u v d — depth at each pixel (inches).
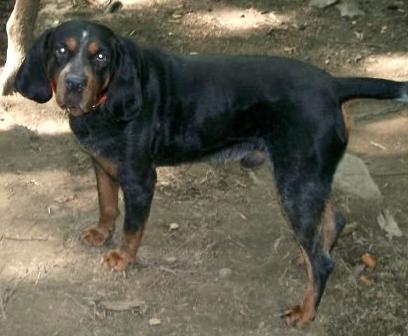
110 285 106.8
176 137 103.7
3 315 101.9
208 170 126.7
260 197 122.2
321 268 101.0
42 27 155.7
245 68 101.7
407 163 129.8
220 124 102.7
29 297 104.4
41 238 113.2
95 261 110.1
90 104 96.7
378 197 122.4
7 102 137.8
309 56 152.9
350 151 131.9
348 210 120.0
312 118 97.6
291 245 113.9
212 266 110.4
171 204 120.0
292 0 168.6
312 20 162.7
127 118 99.1
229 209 119.7
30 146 129.6
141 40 154.5
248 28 159.3
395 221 118.6
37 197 120.0
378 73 149.1
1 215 116.5
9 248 111.3
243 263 111.0
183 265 110.2
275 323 102.8
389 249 114.1
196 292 106.4
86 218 116.8
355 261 112.3
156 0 165.6
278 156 100.1
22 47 136.0
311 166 98.3
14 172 124.5
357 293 107.7
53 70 98.5
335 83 99.8
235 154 105.8
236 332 101.3
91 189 122.1
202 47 153.5
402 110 140.9
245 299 105.7
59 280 107.0
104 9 162.1
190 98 102.0
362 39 158.1
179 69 102.8
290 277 109.2
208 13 163.2
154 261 110.6
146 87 100.9
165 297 105.6
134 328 101.3
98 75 96.8
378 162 130.0
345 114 101.1
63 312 102.7
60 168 125.7
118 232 115.0
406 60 152.6
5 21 156.3
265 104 100.0
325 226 104.8
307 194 98.8
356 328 103.0
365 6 167.3
